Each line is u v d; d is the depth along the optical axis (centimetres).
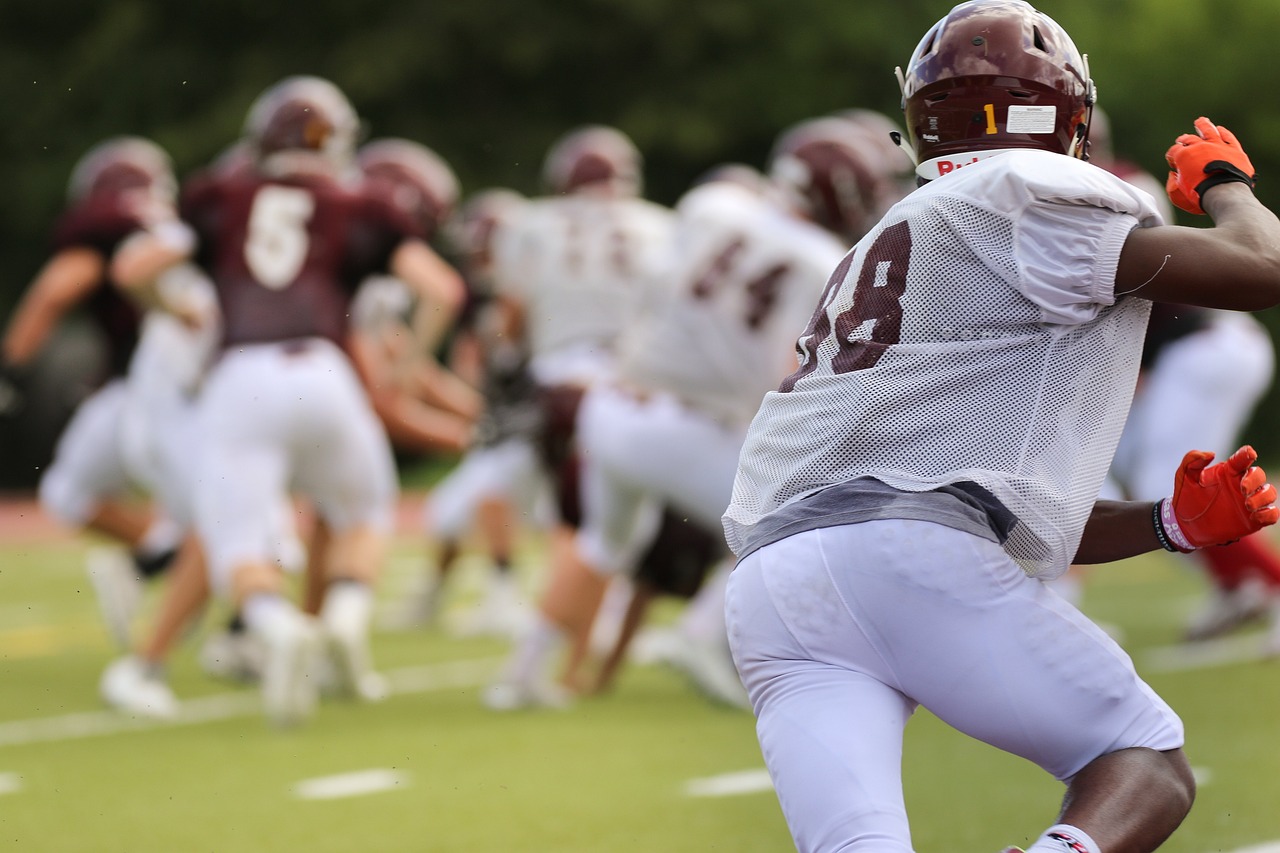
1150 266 908
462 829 1656
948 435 925
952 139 995
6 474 5781
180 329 2486
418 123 8444
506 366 2991
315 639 2217
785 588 938
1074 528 933
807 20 8631
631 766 1983
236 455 2220
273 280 2294
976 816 1698
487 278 3634
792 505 955
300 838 1630
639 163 8725
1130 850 892
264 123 2370
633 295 3012
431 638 3266
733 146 8831
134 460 2772
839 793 901
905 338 934
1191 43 7744
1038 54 979
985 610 906
